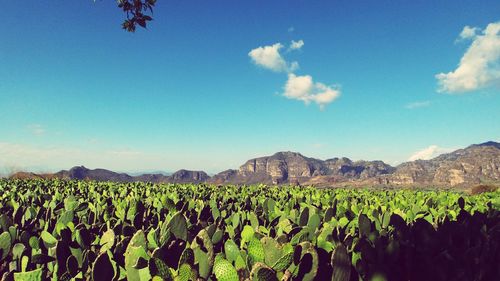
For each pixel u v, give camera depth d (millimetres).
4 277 2309
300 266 1953
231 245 2137
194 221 4277
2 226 3117
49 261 2400
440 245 2703
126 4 5637
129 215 3990
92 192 8516
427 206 5637
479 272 2479
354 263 2275
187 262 1873
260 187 11188
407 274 2355
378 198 7793
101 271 2053
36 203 6141
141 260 1990
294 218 4027
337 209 4992
